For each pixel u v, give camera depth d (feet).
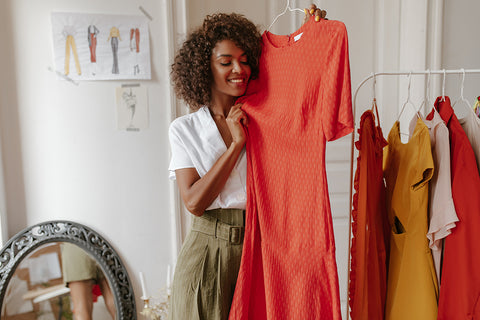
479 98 4.99
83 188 7.41
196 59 4.73
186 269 4.83
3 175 7.03
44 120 7.15
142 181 7.62
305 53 4.32
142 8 7.30
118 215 7.58
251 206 4.78
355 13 8.61
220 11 8.04
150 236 7.74
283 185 4.58
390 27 8.70
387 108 8.91
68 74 7.14
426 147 4.53
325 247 4.24
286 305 4.59
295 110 4.40
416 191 4.65
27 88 7.04
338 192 8.74
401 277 4.82
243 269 4.68
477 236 4.41
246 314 4.75
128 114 7.44
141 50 7.36
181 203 7.76
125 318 7.41
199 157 4.79
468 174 4.45
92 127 7.34
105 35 7.20
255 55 4.77
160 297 7.80
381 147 5.01
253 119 4.77
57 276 7.22
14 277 6.97
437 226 4.51
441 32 8.20
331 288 4.23
